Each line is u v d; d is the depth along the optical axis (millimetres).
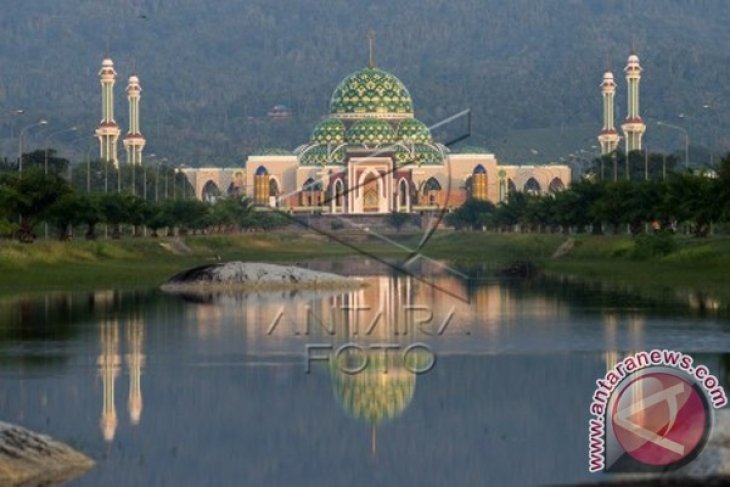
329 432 81812
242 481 71625
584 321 133875
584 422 82625
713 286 176125
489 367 103938
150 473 72562
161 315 144000
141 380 98688
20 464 71875
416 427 82688
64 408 88250
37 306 154750
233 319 139750
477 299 165750
